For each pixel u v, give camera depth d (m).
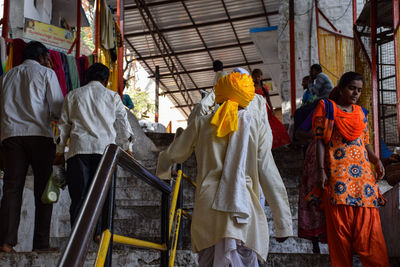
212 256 2.65
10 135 4.32
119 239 2.09
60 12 13.56
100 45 8.87
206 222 2.61
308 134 4.90
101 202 1.86
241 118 2.79
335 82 9.84
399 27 5.91
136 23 17.45
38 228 4.22
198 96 24.48
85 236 1.67
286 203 2.79
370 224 3.55
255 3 15.98
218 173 2.71
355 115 3.68
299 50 11.91
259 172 2.81
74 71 6.76
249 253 2.69
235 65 20.66
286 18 12.32
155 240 5.30
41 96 4.43
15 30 9.59
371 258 3.50
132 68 25.66
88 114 4.27
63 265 1.54
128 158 2.24
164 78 21.92
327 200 3.66
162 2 15.91
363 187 3.58
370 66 6.79
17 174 4.26
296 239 5.07
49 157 4.41
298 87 11.77
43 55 4.66
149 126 14.20
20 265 3.77
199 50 19.12
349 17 11.79
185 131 2.93
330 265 3.77
